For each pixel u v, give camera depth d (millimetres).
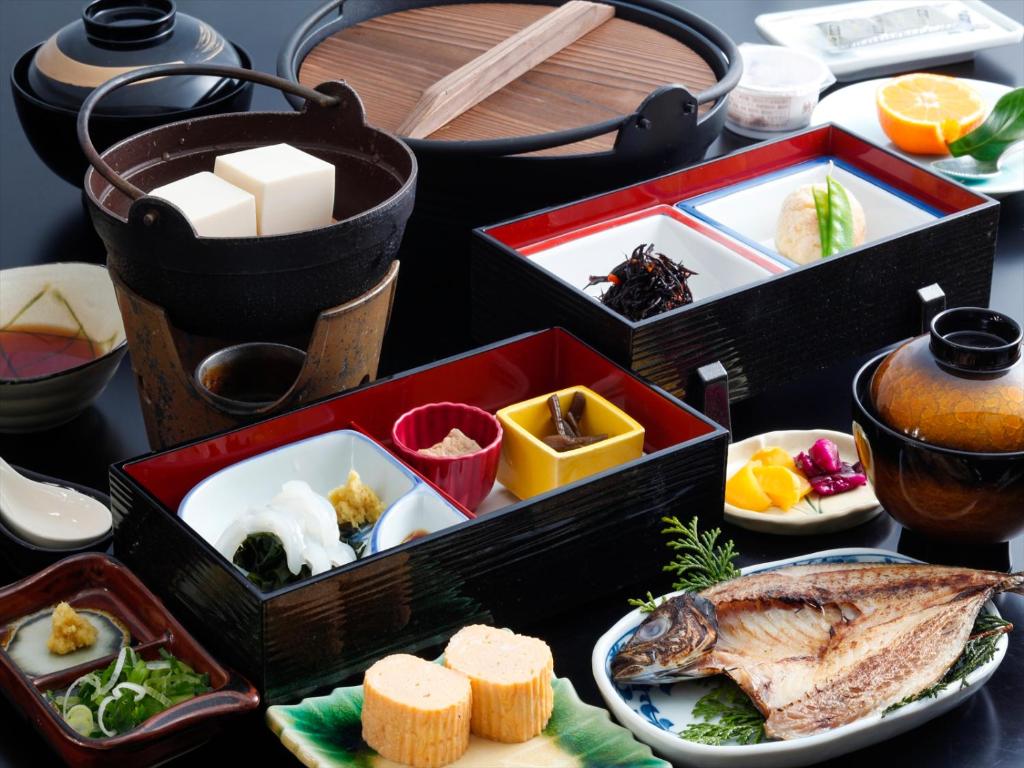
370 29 1742
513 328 1469
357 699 1220
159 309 1327
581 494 1275
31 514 1347
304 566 1264
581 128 1500
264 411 1339
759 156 1602
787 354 1457
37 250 1630
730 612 1254
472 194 1528
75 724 1201
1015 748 1231
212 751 1234
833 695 1212
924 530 1317
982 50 1942
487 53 1652
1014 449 1276
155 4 1615
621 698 1229
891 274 1483
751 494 1364
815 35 1901
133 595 1273
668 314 1388
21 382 1401
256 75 1419
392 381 1368
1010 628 1246
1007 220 1678
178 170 1428
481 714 1198
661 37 1728
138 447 1446
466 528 1248
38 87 1573
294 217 1391
